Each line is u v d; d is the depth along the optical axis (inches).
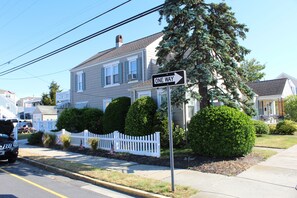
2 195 298.5
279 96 1150.3
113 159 497.7
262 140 635.5
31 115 2284.7
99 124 852.0
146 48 846.5
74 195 298.0
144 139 513.7
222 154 426.3
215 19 520.4
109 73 974.4
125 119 670.5
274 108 1284.4
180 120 618.8
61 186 339.0
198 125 445.7
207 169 375.9
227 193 276.2
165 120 589.9
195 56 492.7
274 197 261.0
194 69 498.9
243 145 423.8
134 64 881.5
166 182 323.0
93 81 1041.5
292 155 455.8
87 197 289.7
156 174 368.8
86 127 852.0
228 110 436.8
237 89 563.2
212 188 294.2
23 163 514.6
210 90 521.3
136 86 741.9
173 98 517.3
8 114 1766.7
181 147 570.6
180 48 534.6
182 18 521.0
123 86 910.4
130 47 967.6
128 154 520.7
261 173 347.3
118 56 925.8
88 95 1064.8
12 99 2716.5
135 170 398.9
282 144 569.3
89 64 1055.0
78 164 448.5
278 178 323.3
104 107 984.3
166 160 446.9
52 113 1962.4
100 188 328.5
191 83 522.0
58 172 419.8
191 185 308.3
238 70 535.8
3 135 538.3
